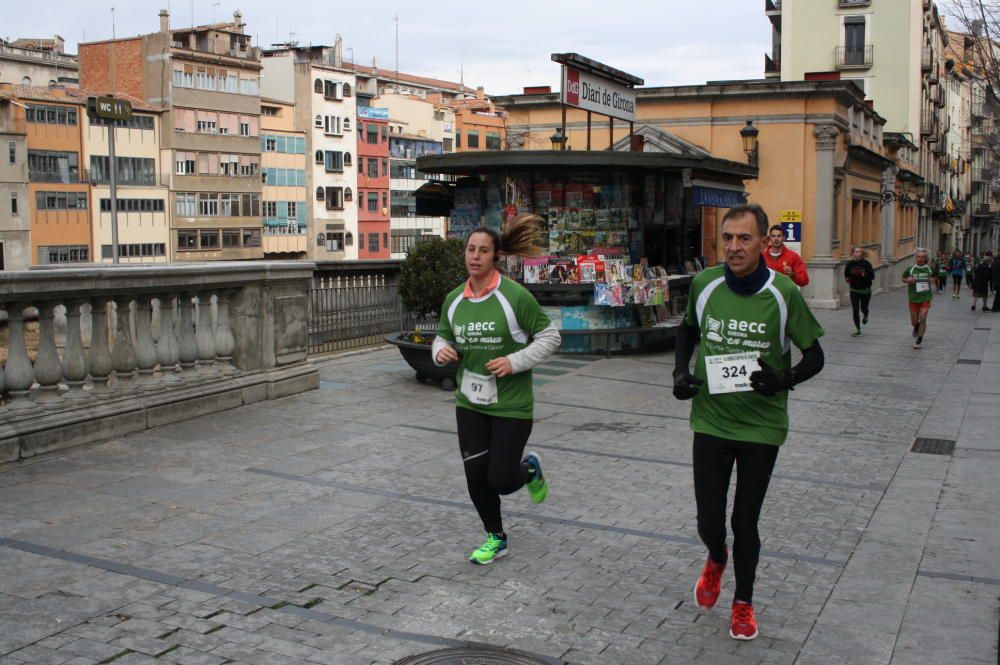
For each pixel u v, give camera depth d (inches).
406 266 433.7
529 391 199.9
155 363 326.0
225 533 214.8
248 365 368.5
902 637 167.2
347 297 522.6
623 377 473.1
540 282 544.4
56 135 2524.6
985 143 772.0
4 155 2402.8
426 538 215.8
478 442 198.2
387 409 364.8
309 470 272.2
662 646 161.9
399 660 153.7
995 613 178.7
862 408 407.5
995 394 448.8
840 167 1048.8
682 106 1032.8
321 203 3415.4
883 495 264.2
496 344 194.9
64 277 280.5
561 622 171.0
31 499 236.5
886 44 1884.8
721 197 639.1
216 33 2994.6
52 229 2524.6
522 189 552.4
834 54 1914.4
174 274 323.3
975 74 762.2
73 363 292.4
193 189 2891.2
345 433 321.4
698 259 695.7
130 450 288.7
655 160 542.3
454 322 199.5
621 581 192.2
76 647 154.9
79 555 197.5
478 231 196.5
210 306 353.1
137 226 2738.7
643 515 238.8
